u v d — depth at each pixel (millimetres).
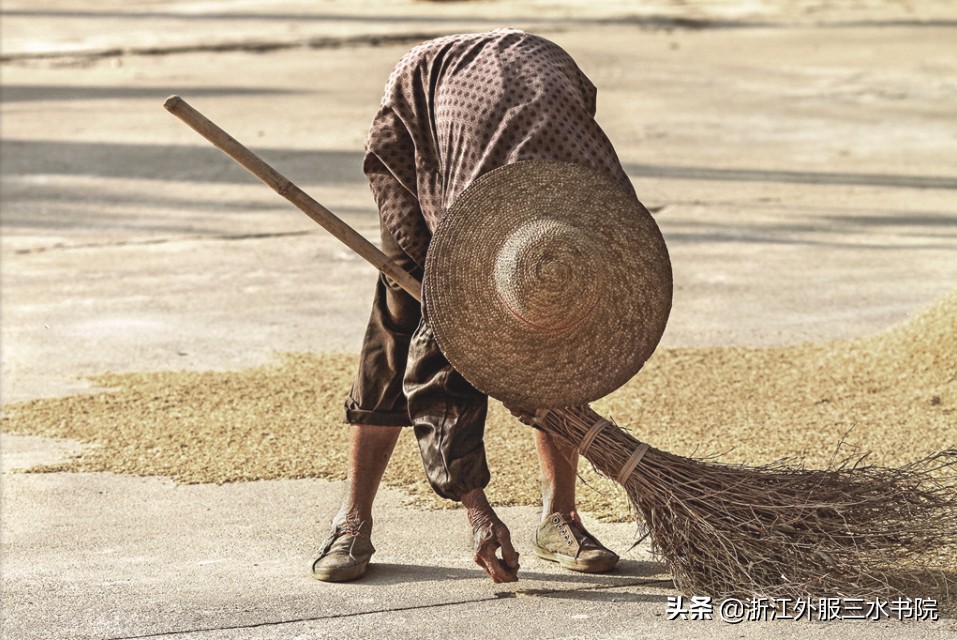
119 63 38312
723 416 10016
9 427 10289
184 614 6965
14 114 28875
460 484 6746
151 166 23062
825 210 19266
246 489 8891
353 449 7430
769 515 6832
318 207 6715
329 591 7227
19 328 13594
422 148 6734
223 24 48281
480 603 7008
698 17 49156
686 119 27750
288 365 11844
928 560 7160
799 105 29656
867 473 7129
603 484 8672
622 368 6375
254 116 28312
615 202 6258
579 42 41781
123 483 9047
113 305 14508
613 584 7223
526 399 6402
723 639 6469
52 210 19859
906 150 24266
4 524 8359
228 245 17531
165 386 11227
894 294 14305
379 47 41625
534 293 6086
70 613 7012
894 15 50125
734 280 15141
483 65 6574
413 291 6785
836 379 10852
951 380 10359
